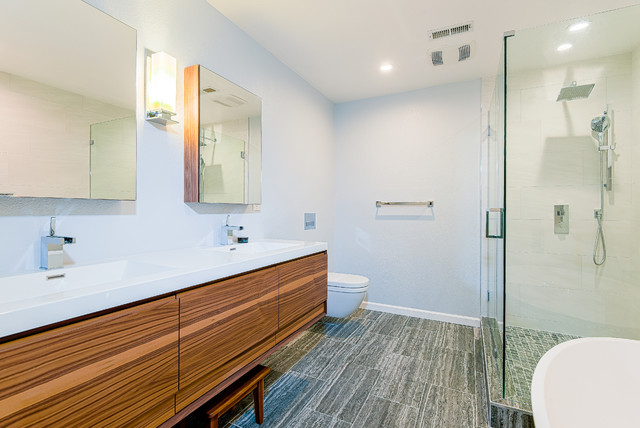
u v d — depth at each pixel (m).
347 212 3.42
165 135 1.58
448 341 2.46
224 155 1.85
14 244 1.05
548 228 2.36
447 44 2.25
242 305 1.24
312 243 1.96
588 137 2.24
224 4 1.82
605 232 2.25
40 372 0.65
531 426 1.39
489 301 2.62
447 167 2.95
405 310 3.11
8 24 1.02
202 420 1.50
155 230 1.53
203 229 1.80
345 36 2.15
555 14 1.89
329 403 1.65
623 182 2.19
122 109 1.35
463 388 1.79
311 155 3.00
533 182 2.36
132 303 0.85
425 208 3.04
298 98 2.76
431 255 3.02
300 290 1.67
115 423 0.79
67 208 1.20
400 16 1.92
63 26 1.16
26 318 0.63
